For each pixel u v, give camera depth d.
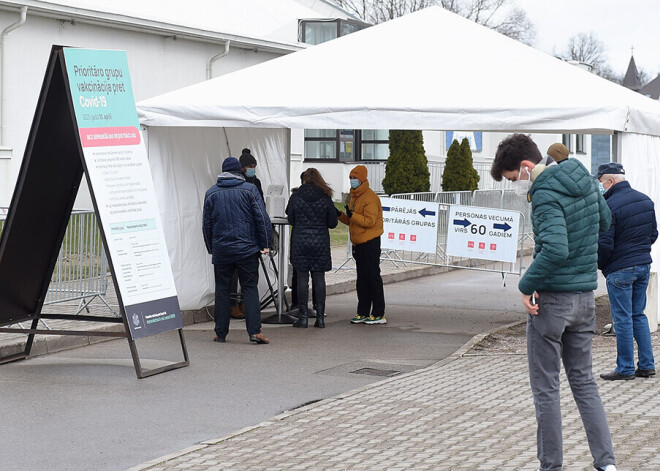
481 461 5.95
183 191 12.26
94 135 8.88
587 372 5.47
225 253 10.58
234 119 11.29
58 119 9.02
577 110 10.48
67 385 8.53
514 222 15.93
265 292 13.39
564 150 5.56
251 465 6.00
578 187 5.32
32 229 9.23
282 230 12.50
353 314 13.38
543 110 10.55
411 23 12.98
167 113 11.45
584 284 5.36
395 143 29.77
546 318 5.35
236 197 10.55
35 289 9.56
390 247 17.03
